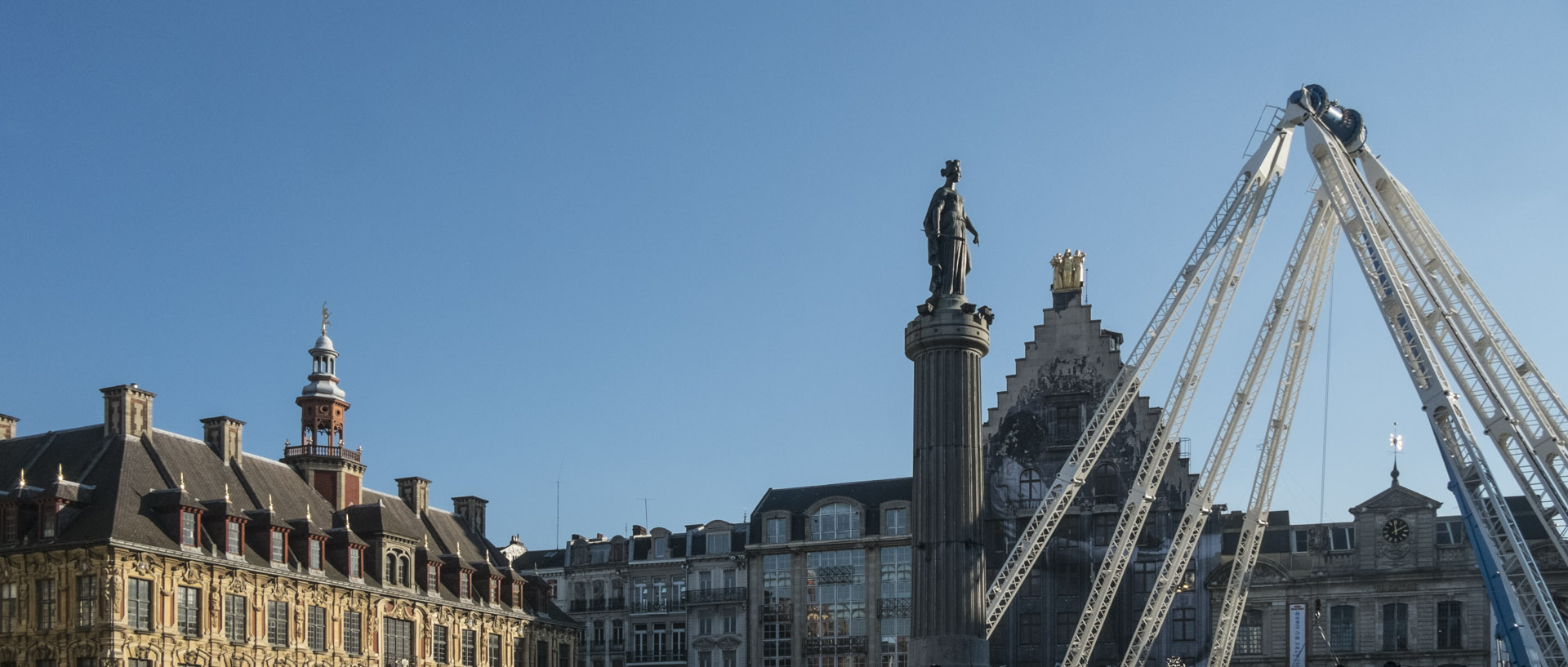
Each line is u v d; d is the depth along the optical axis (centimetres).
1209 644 10831
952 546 5341
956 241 5581
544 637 12462
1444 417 8025
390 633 10762
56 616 8850
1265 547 11044
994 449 11625
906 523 12412
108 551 8756
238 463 10475
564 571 13888
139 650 8819
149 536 9081
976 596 5347
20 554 8962
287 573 9888
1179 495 11150
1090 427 8250
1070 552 11269
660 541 13600
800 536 12738
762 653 12612
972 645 5284
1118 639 11012
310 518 10662
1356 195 8375
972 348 5506
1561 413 8300
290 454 11306
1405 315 8138
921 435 5462
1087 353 11575
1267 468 9850
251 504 10250
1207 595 10919
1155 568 11075
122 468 9400
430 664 11056
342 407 11588
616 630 13500
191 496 9650
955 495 5378
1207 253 8775
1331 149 8506
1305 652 10644
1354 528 10938
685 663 13100
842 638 12381
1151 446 9069
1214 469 9600
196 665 9175
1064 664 8881
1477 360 8050
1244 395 9519
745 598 12825
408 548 11081
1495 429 8000
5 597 9025
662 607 13338
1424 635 10438
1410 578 10525
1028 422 11575
